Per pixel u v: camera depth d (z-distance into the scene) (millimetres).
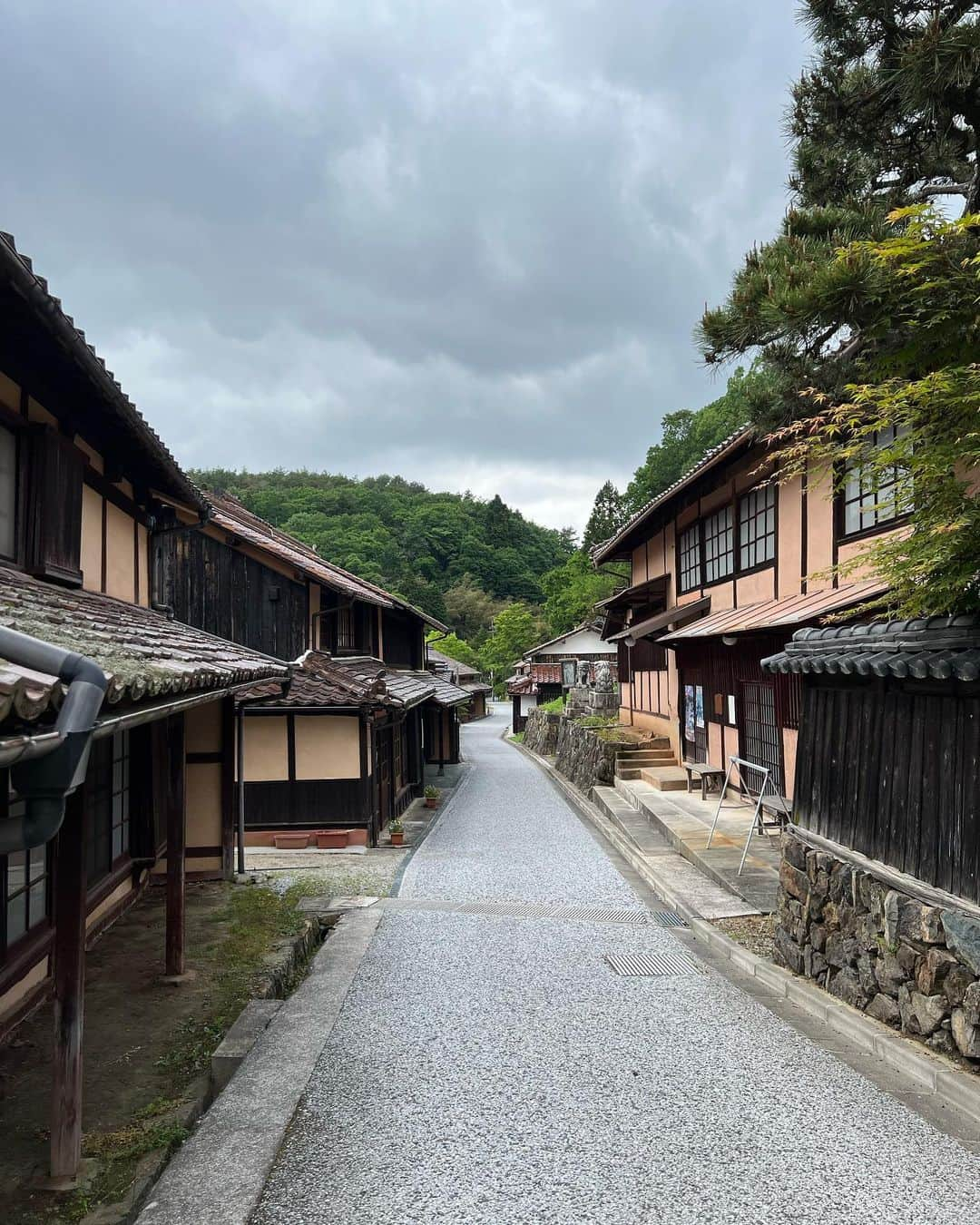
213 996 5855
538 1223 3338
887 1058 4785
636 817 13547
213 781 9789
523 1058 4996
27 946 5277
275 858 12516
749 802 12484
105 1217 3277
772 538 11820
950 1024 4535
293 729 13633
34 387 5621
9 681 2344
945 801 4688
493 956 7152
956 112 5602
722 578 13945
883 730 5418
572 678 41250
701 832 11219
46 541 5602
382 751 15344
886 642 5246
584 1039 5289
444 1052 5105
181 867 6250
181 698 4336
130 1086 4504
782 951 6555
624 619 21969
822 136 6543
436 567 91438
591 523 60156
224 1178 3588
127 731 8398
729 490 13539
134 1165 3656
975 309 4535
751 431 7902
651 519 17281
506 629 71188
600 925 8180
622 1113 4258
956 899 4527
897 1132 3975
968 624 4605
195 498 8648
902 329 5086
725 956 7086
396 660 22953
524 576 94312
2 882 4945
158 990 5980
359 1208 3465
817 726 6426
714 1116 4199
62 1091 3555
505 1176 3689
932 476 4531
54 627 3701
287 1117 4152
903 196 6441
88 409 6188
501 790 20953
